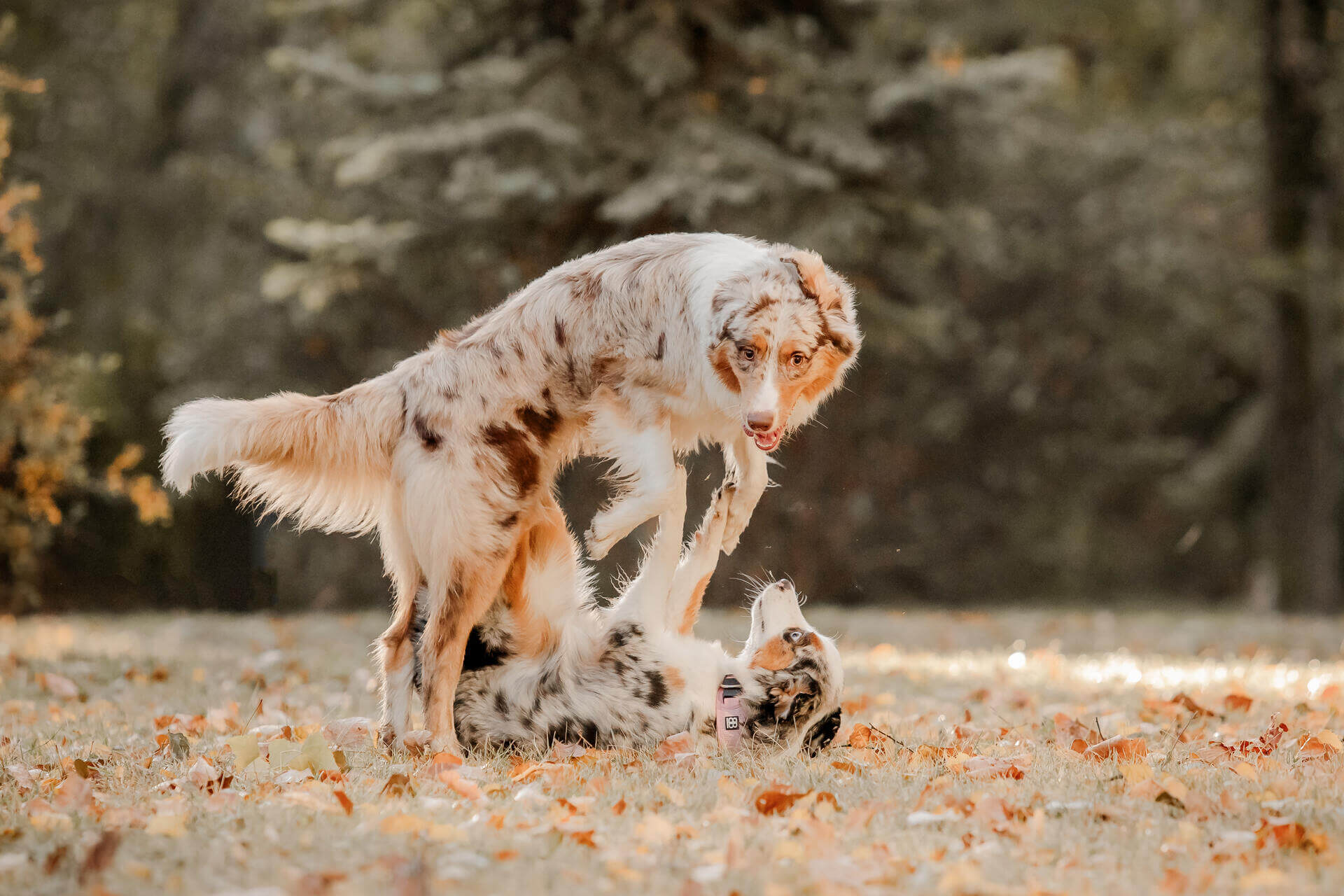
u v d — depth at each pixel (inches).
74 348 845.8
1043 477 1140.5
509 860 156.0
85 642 469.4
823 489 848.3
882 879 149.5
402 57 845.2
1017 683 348.5
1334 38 918.4
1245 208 991.6
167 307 909.8
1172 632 575.2
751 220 652.7
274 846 160.6
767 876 149.2
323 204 856.3
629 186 647.1
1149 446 1140.5
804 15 685.9
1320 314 880.3
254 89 948.6
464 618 232.1
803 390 240.1
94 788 193.3
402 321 817.5
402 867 147.2
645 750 221.6
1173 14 1013.8
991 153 792.3
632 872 148.6
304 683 343.3
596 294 242.8
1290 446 884.0
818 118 664.4
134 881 146.4
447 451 235.8
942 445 1103.0
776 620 235.5
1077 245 1007.6
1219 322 1048.8
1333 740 226.8
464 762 213.2
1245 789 191.5
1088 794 189.0
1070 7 1008.9
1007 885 148.1
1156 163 979.3
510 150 668.1
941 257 775.1
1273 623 643.5
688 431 251.8
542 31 685.9
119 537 754.2
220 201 909.8
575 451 253.9
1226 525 1166.3
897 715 287.1
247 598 794.8
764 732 227.5
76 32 909.8
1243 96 997.2
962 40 951.0
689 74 650.8
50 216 856.3
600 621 239.0
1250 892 143.4
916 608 982.4
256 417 237.1
